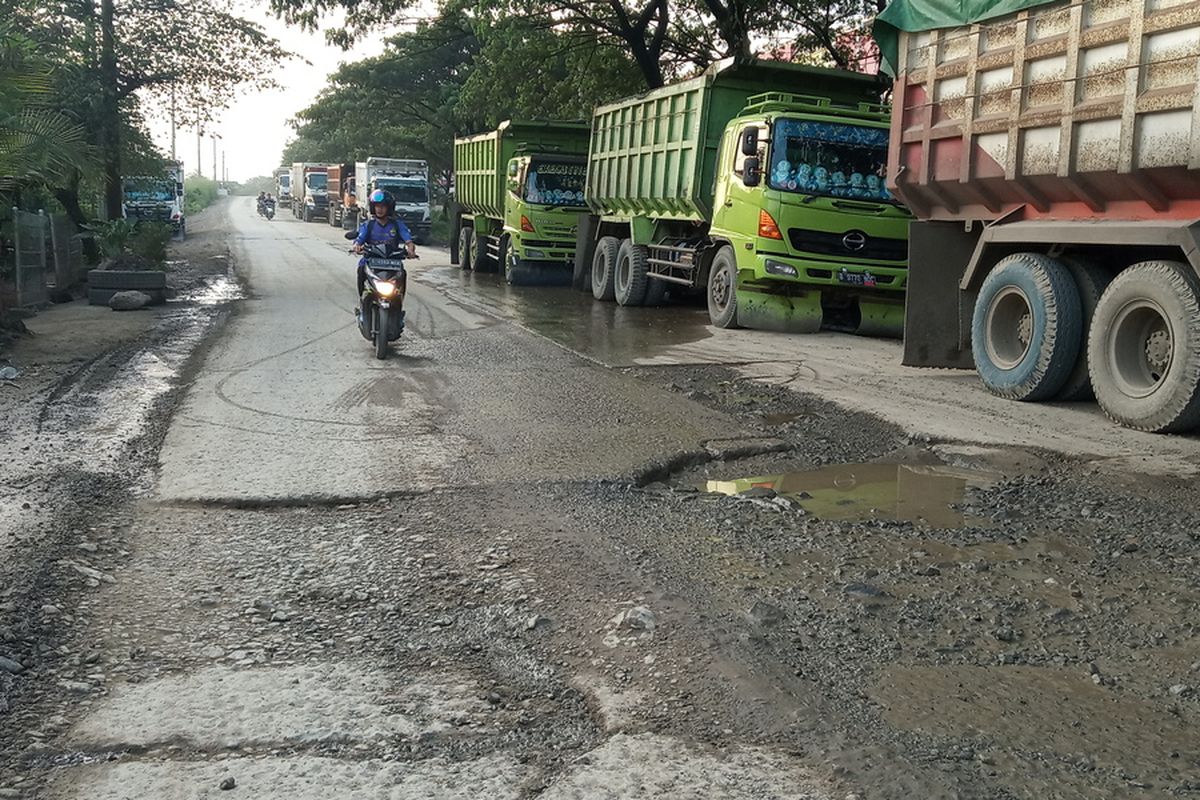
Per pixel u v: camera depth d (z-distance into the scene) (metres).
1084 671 3.62
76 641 3.86
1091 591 4.36
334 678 3.60
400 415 7.69
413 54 36.00
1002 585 4.43
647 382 9.28
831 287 12.62
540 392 8.70
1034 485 5.95
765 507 5.57
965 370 10.05
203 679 3.58
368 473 6.06
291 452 6.53
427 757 3.09
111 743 3.16
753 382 9.27
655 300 16.25
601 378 9.42
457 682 3.57
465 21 28.55
